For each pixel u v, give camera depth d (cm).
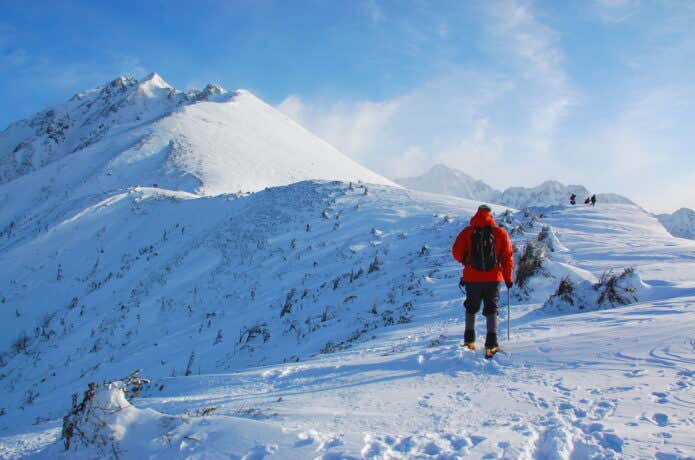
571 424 280
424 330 942
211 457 267
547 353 463
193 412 450
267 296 2081
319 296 1870
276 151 9056
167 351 1759
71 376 1823
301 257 2416
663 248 1611
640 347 427
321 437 273
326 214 2953
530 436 266
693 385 320
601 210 3062
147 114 19688
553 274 1159
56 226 4019
